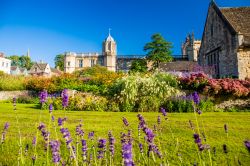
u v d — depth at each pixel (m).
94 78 22.09
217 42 24.52
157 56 57.09
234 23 22.88
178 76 17.09
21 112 12.27
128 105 14.36
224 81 15.89
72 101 14.91
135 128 7.73
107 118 10.26
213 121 9.39
